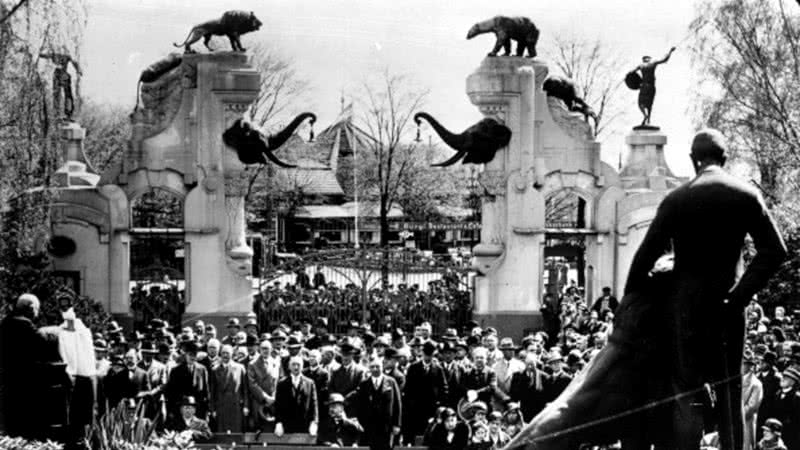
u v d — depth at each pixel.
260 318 45.31
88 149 64.69
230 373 26.33
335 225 82.81
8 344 18.67
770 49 49.78
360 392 24.33
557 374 26.50
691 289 11.09
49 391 18.77
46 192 39.12
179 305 47.09
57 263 45.75
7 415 18.56
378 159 80.19
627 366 11.26
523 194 46.56
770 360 24.66
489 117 46.66
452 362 27.86
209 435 24.22
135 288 49.34
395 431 24.22
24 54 35.22
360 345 30.72
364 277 44.72
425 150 83.75
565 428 11.16
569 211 76.94
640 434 11.30
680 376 11.09
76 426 21.17
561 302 45.75
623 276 48.31
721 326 11.10
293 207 77.56
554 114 47.56
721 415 11.12
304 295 45.41
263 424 26.30
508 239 46.59
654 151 51.09
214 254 45.69
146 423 19.59
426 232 84.19
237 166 45.97
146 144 45.97
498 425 22.77
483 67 46.66
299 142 76.50
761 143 48.53
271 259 55.12
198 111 45.75
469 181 82.38
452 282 47.53
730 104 50.22
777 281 42.62
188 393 25.86
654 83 51.25
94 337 32.34
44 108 36.88
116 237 46.03
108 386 26.33
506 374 29.12
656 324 11.27
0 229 38.84
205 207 45.72
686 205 11.10
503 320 46.19
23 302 18.95
